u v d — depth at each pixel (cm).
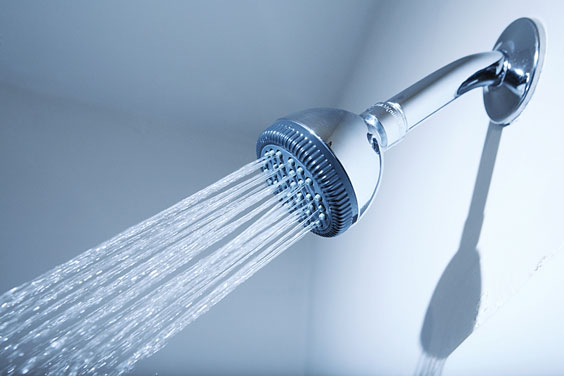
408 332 49
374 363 56
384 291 57
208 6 80
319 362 77
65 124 98
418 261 50
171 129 107
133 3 80
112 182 97
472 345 38
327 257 84
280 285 95
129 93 101
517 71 37
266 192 35
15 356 34
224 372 85
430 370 43
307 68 89
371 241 64
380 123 33
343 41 81
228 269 35
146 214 96
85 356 34
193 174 104
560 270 30
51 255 86
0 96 95
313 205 32
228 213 35
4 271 83
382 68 69
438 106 35
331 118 31
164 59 91
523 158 36
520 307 33
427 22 56
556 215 32
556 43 34
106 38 86
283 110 101
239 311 92
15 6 80
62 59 92
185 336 87
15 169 91
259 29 83
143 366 83
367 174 31
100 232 91
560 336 29
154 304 34
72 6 80
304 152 30
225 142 110
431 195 49
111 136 101
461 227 43
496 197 38
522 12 38
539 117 35
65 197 92
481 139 42
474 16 46
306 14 78
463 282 41
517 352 33
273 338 90
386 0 70
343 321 69
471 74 36
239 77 94
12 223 87
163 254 35
